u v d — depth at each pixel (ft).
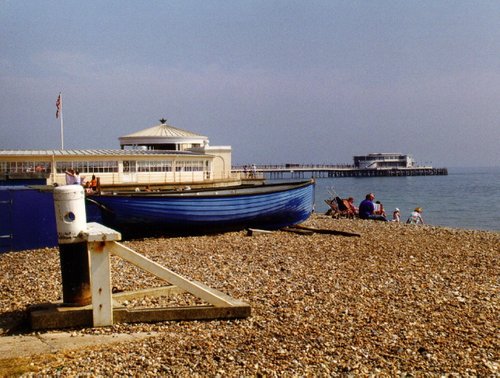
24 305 35.83
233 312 33.12
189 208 74.49
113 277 44.80
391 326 31.96
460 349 28.12
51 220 65.10
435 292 41.27
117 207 69.56
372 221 108.68
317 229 82.99
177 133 215.31
